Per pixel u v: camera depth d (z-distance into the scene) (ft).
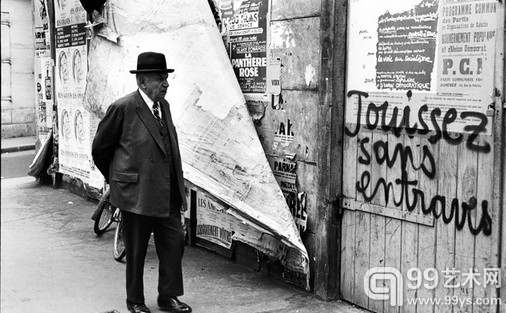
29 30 53.98
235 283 17.24
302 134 16.28
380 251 14.82
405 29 13.78
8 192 29.84
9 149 48.34
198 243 20.56
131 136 14.37
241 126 16.70
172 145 14.82
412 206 13.94
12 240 21.63
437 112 13.24
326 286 15.81
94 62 19.98
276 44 16.85
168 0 18.11
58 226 23.62
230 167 16.42
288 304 15.70
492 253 12.38
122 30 19.16
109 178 14.93
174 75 17.31
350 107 15.34
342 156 15.66
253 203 16.11
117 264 18.99
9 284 17.16
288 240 15.61
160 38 17.99
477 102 12.46
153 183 14.34
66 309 15.39
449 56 12.90
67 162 28.96
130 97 14.52
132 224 14.74
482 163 12.46
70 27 27.63
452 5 12.76
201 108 16.85
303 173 16.34
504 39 11.93
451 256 13.19
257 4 17.40
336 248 15.87
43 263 19.04
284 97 16.76
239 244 18.83
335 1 15.11
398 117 14.11
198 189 16.28
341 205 15.72
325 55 15.33
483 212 12.50
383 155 14.55
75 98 27.68
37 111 32.35
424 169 13.62
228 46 18.58
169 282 15.14
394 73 14.12
